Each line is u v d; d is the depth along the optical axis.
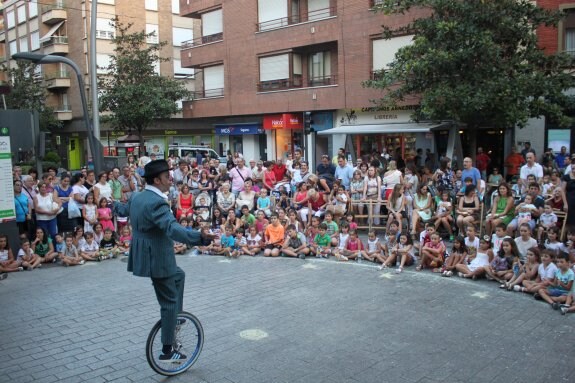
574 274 6.92
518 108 13.22
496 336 5.84
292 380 4.81
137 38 28.16
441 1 13.50
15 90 32.72
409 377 4.83
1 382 4.90
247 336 5.94
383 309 6.84
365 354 5.38
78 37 35.88
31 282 8.69
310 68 24.91
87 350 5.65
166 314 4.78
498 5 13.34
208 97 28.92
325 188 12.70
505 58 14.01
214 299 7.42
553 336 5.84
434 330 6.04
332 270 9.11
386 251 9.57
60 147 39.59
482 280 8.26
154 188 4.64
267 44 25.30
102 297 7.67
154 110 27.42
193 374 4.98
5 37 44.25
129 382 4.85
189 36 38.81
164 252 4.66
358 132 19.45
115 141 36.31
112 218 11.50
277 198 13.26
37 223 10.63
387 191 12.59
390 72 14.83
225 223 10.87
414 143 20.67
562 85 13.57
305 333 6.00
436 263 8.84
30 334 6.18
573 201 9.38
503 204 9.92
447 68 13.56
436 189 11.32
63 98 38.50
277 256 10.39
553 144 17.38
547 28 16.47
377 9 15.16
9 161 9.64
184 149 24.91
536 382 4.71
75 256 10.07
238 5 26.64
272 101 25.34
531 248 7.63
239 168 13.95
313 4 24.08
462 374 4.88
